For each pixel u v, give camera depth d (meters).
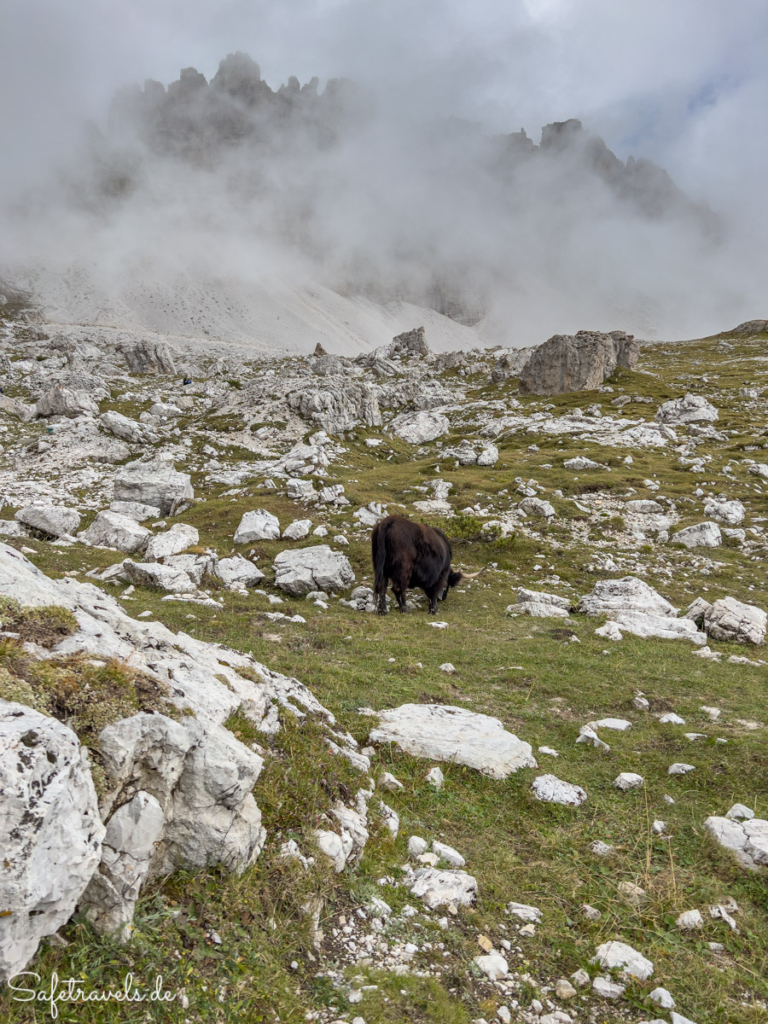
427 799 6.61
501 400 56.12
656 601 16.20
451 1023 3.70
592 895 5.27
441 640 13.09
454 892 4.96
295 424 39.69
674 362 76.94
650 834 6.21
